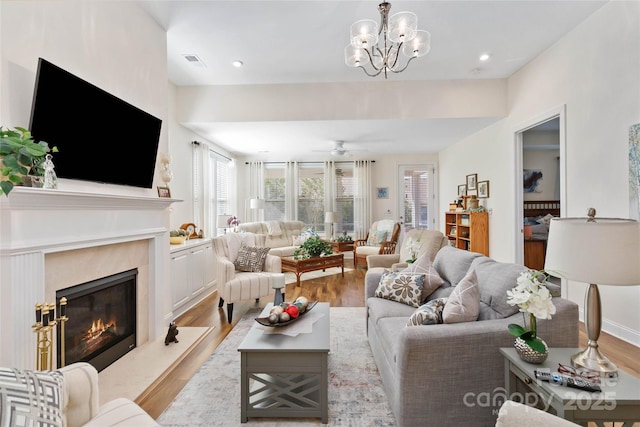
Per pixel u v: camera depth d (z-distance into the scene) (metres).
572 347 1.45
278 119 4.32
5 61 1.56
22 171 1.41
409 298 2.34
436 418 1.45
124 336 2.41
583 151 2.98
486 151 4.86
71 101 1.86
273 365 1.68
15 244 1.46
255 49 3.38
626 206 2.56
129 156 2.40
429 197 7.18
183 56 3.51
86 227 1.91
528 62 3.78
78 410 1.11
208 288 4.13
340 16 2.81
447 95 4.27
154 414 1.74
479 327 1.48
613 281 1.08
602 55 2.76
